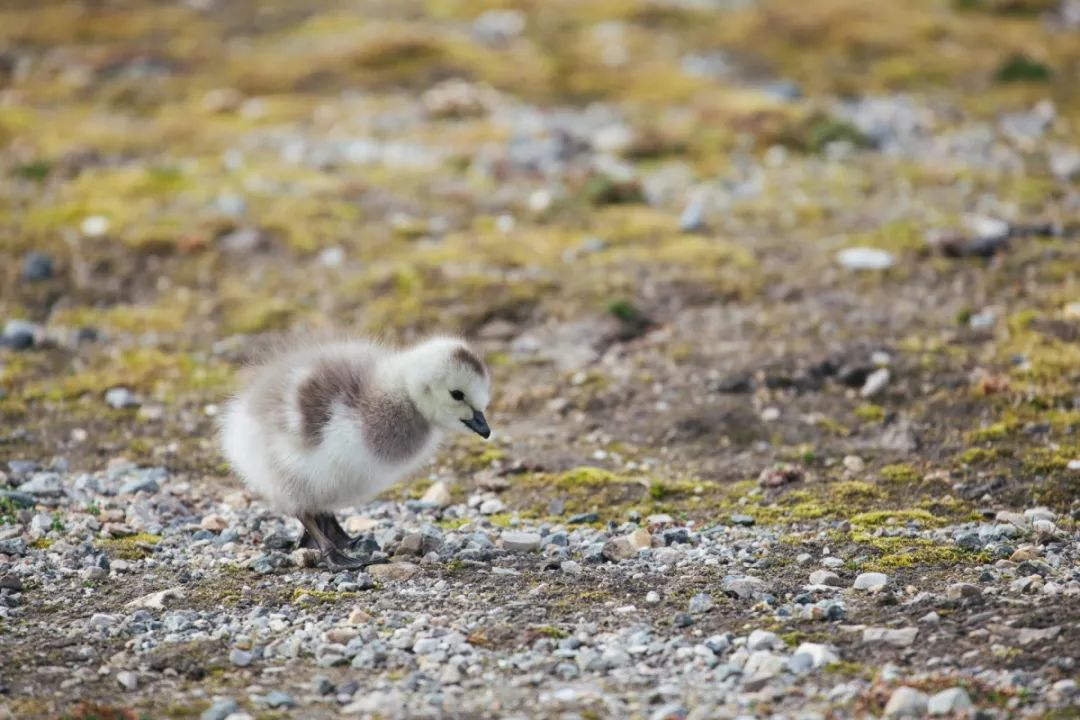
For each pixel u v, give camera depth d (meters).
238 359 16.23
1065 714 7.96
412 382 11.22
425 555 11.30
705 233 19.16
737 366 15.29
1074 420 13.51
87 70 27.05
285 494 11.27
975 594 9.88
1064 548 10.98
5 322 16.97
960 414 13.95
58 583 10.75
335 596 10.41
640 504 12.61
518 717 8.41
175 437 14.35
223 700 8.56
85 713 8.34
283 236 19.14
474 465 13.66
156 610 10.20
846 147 22.39
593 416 14.66
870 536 11.49
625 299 17.03
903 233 18.61
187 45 28.84
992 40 28.36
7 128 23.28
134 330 16.92
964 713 8.04
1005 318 15.98
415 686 8.86
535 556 11.30
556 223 19.72
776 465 13.30
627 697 8.66
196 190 20.66
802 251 18.38
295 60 27.53
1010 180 20.80
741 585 10.23
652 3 30.81
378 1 32.12
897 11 30.03
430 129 23.70
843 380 14.84
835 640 9.27
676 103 24.80
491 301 17.19
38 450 13.92
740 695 8.60
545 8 31.06
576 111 24.64
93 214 19.58
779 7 30.42
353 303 17.38
